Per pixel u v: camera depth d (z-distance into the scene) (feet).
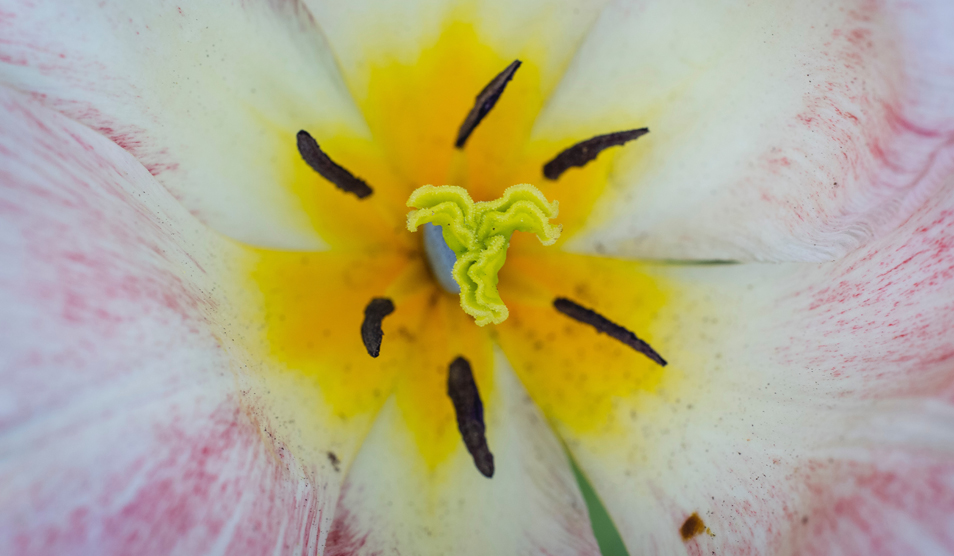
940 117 0.37
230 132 0.42
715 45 0.43
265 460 0.37
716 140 0.43
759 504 0.40
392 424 0.43
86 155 0.37
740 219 0.43
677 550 0.41
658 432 0.43
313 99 0.43
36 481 0.33
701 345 0.43
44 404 0.33
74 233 0.35
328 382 0.42
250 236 0.42
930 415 0.36
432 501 0.42
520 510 0.43
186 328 0.37
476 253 0.42
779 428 0.41
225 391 0.37
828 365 0.40
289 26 0.42
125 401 0.35
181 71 0.41
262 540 0.36
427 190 0.42
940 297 0.38
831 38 0.39
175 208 0.40
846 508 0.37
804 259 0.42
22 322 0.33
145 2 0.40
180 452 0.35
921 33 0.36
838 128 0.40
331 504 0.40
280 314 0.42
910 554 0.35
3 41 0.38
